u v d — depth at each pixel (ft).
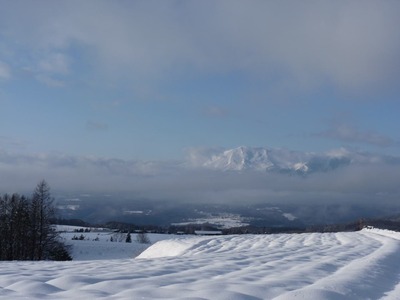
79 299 18.99
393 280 29.27
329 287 22.44
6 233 154.51
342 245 67.05
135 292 20.76
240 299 19.70
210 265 36.32
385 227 160.25
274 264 36.35
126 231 321.93
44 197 149.07
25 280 25.46
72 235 279.28
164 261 43.42
